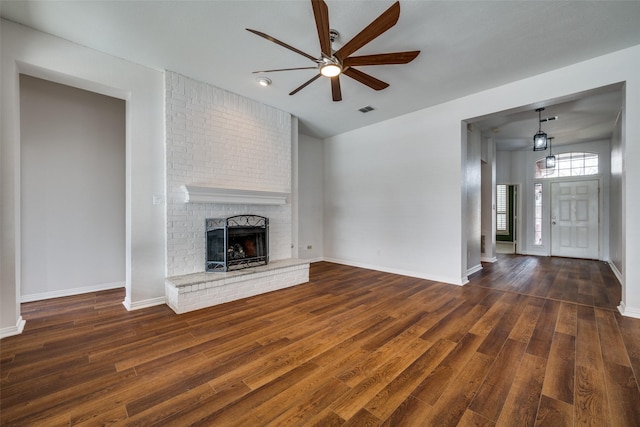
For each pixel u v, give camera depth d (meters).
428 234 4.39
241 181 3.87
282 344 2.24
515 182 7.24
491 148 5.89
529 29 2.46
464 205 4.12
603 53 2.83
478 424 1.39
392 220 4.88
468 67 3.10
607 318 2.73
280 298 3.42
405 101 4.07
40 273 3.37
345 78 3.36
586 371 1.84
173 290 2.96
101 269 3.79
